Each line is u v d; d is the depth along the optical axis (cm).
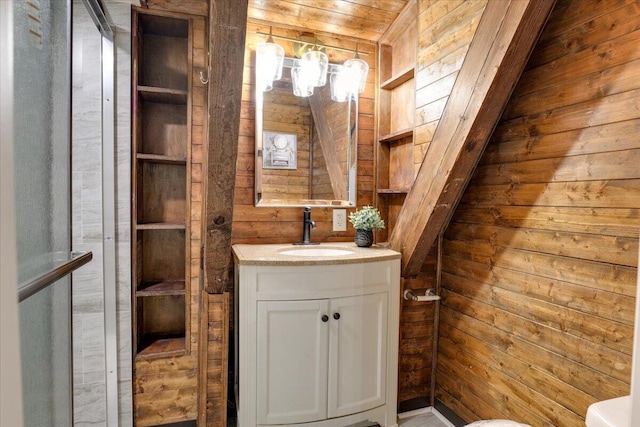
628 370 111
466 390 185
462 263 190
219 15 105
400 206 221
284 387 165
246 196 204
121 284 175
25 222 78
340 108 221
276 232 209
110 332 174
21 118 76
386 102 229
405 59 213
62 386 103
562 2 133
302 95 212
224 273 167
